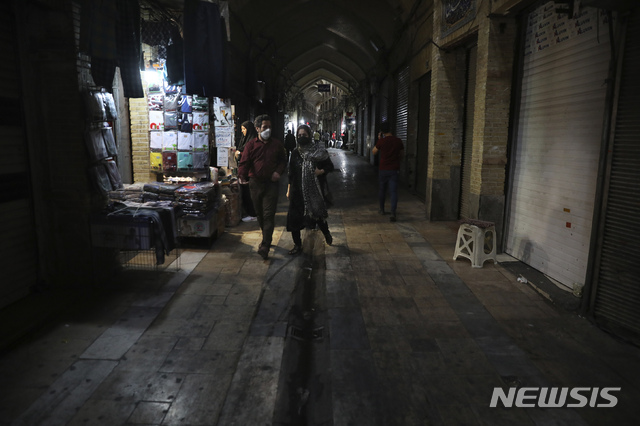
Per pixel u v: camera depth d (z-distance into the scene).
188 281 4.54
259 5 11.29
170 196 5.47
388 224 7.29
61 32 3.98
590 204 3.93
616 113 3.36
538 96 4.81
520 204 5.20
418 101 10.74
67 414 2.45
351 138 34.62
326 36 18.38
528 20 5.00
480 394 2.66
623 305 3.41
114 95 6.16
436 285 4.47
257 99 13.62
